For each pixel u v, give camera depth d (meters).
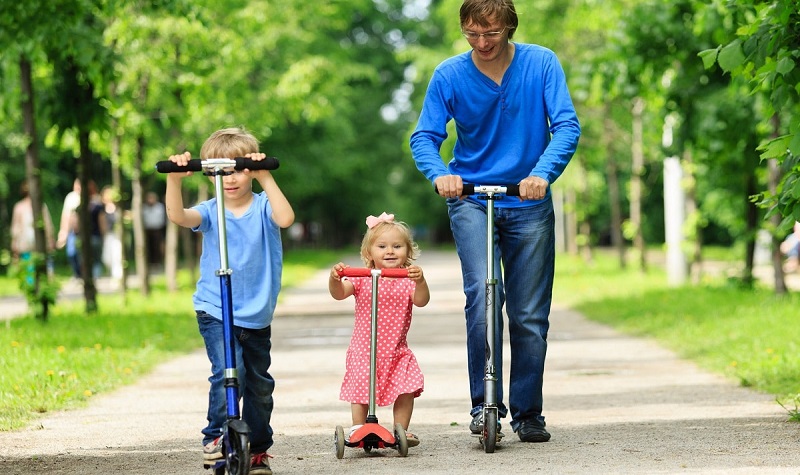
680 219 57.41
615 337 37.38
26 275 38.28
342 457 16.67
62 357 28.20
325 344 36.94
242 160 14.12
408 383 17.47
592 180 84.62
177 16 33.88
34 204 38.56
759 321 34.41
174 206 14.45
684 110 44.56
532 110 17.38
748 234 51.25
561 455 16.27
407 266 18.08
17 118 43.88
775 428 18.36
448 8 76.00
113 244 68.38
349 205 151.62
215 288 14.90
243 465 13.25
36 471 15.78
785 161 19.52
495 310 16.89
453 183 16.53
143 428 19.92
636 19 43.66
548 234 17.59
